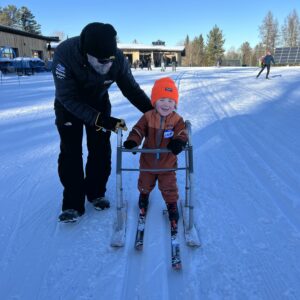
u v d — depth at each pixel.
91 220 3.17
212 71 31.00
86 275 2.45
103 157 3.24
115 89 13.41
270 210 3.31
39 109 8.80
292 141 5.46
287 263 2.55
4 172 4.35
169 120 2.90
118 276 2.44
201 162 4.59
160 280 2.40
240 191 3.71
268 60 17.88
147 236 2.93
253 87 13.51
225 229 2.99
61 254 2.69
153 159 2.98
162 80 2.85
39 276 2.45
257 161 4.59
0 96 11.77
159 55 54.28
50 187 3.90
